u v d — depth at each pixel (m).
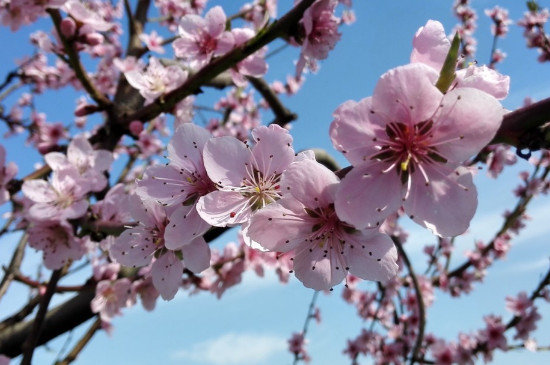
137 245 1.81
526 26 5.51
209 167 1.48
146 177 1.64
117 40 5.59
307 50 2.32
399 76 1.25
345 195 1.29
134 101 3.21
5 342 3.34
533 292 5.20
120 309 3.32
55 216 2.39
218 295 3.92
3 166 2.60
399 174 1.33
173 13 5.10
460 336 5.50
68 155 2.58
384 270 1.41
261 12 3.46
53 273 2.64
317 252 1.44
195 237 1.56
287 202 1.35
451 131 1.27
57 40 2.81
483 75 1.32
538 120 1.14
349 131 1.32
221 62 2.53
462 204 1.30
